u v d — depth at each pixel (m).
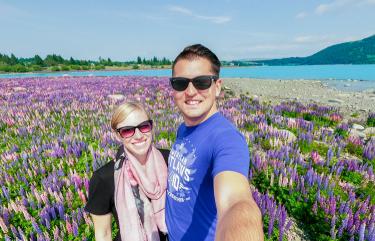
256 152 2.37
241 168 0.51
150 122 0.86
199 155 0.63
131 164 0.82
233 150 0.54
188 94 0.63
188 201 0.67
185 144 0.69
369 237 1.23
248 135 2.83
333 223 1.34
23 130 3.20
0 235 1.33
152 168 0.84
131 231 0.80
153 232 0.83
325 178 1.78
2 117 3.87
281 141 2.72
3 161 2.29
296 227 1.50
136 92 6.61
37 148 2.46
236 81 12.66
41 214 1.39
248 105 4.82
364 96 7.61
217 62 0.67
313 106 5.08
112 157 2.18
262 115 3.87
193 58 0.63
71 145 2.60
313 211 1.52
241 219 0.34
